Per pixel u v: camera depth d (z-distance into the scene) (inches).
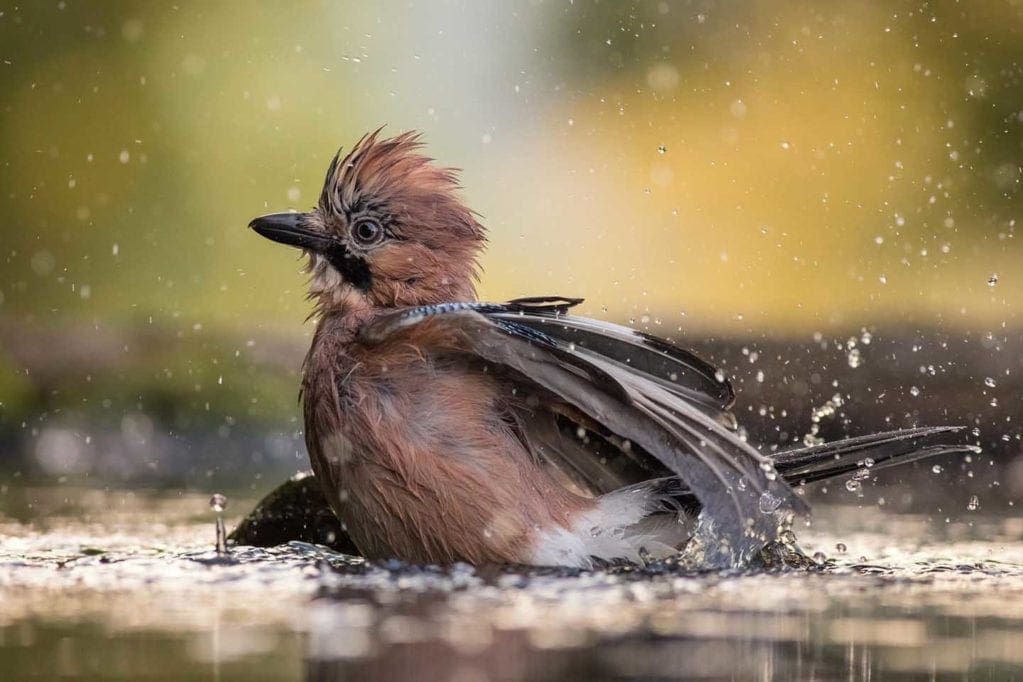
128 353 604.4
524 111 854.5
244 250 785.6
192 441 572.4
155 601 257.8
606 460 336.8
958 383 553.6
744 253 846.5
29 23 776.9
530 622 235.0
